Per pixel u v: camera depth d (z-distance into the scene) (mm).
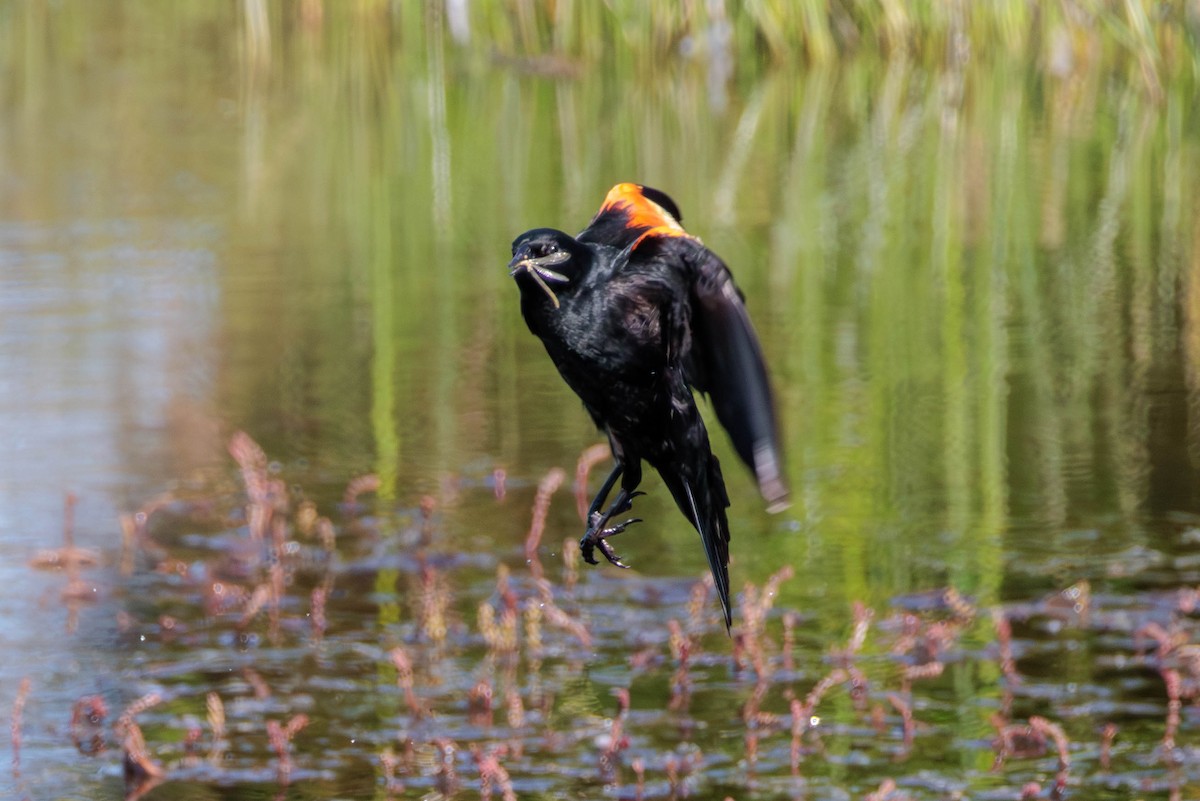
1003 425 17125
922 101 36125
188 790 10438
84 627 12711
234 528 14594
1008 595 13164
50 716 11414
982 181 28656
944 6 39000
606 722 11281
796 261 23516
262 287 22031
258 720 11375
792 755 10766
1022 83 37969
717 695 11641
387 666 12164
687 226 25484
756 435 6426
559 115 35094
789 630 12336
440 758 10664
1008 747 10820
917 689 11688
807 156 30922
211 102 35188
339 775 10648
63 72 37688
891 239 24750
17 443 16438
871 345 19812
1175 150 30922
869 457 16250
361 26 42562
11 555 13945
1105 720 11219
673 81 38656
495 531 14594
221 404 17703
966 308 21234
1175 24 37438
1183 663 11891
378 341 19906
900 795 10266
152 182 27766
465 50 40406
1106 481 15531
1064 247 24219
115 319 20344
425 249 24094
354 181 28500
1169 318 20641
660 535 14570
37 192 26781
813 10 39469
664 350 6863
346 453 16500
